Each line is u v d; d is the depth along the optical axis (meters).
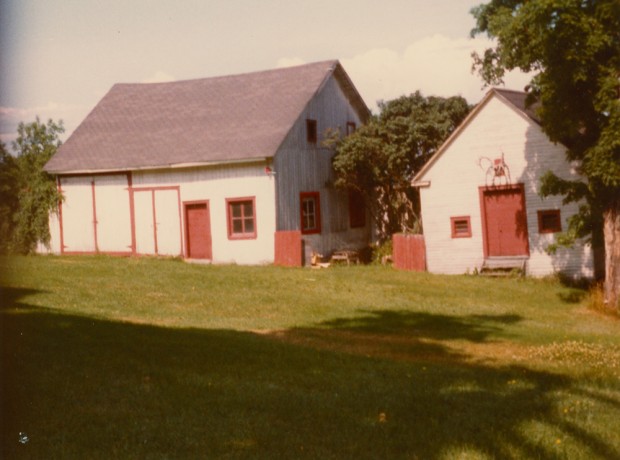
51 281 23.59
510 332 18.78
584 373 13.27
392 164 36.44
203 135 36.25
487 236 31.33
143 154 36.25
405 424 9.31
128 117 39.94
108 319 16.95
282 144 33.97
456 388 11.41
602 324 21.47
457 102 38.53
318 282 27.20
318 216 36.31
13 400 9.31
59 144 40.03
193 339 14.43
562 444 8.64
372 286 26.91
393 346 16.20
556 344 16.47
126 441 8.28
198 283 25.38
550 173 25.19
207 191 34.59
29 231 37.94
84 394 9.92
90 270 27.12
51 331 13.79
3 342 12.34
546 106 23.20
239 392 10.53
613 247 24.06
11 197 38.28
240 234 34.03
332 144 37.62
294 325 18.73
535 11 21.28
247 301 22.50
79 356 11.92
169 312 19.77
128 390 10.25
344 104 39.88
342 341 16.53
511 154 30.77
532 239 30.55
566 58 21.34
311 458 8.00
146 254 35.94
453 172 31.84
